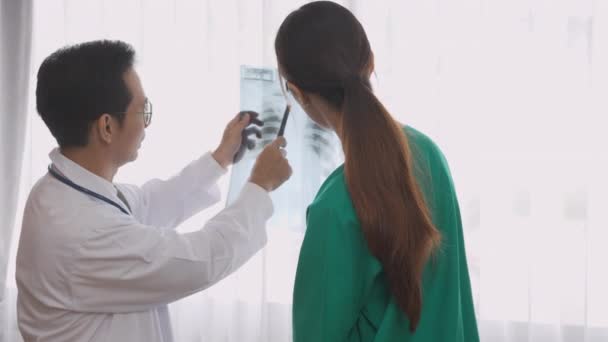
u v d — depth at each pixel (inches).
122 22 77.1
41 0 78.7
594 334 70.8
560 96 68.3
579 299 69.9
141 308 43.6
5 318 79.9
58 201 42.5
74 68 42.4
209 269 42.9
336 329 35.6
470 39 69.4
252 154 54.7
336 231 35.4
